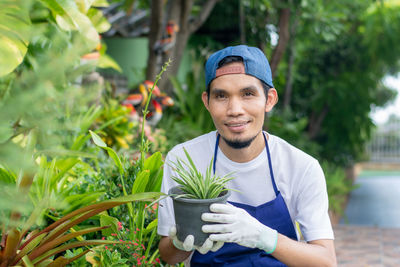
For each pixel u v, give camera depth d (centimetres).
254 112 146
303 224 156
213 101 149
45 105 109
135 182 176
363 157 1827
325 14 756
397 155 1919
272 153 164
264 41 802
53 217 185
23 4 121
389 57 1106
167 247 160
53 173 205
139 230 178
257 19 784
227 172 163
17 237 131
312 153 923
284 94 938
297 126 913
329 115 1160
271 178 161
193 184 130
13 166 100
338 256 446
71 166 214
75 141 221
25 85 105
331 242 153
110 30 653
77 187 212
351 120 1124
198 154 169
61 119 114
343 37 1128
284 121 866
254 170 161
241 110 144
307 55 1173
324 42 1098
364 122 1148
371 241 511
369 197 996
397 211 812
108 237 169
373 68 1164
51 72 105
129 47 848
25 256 134
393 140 1923
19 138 143
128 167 200
